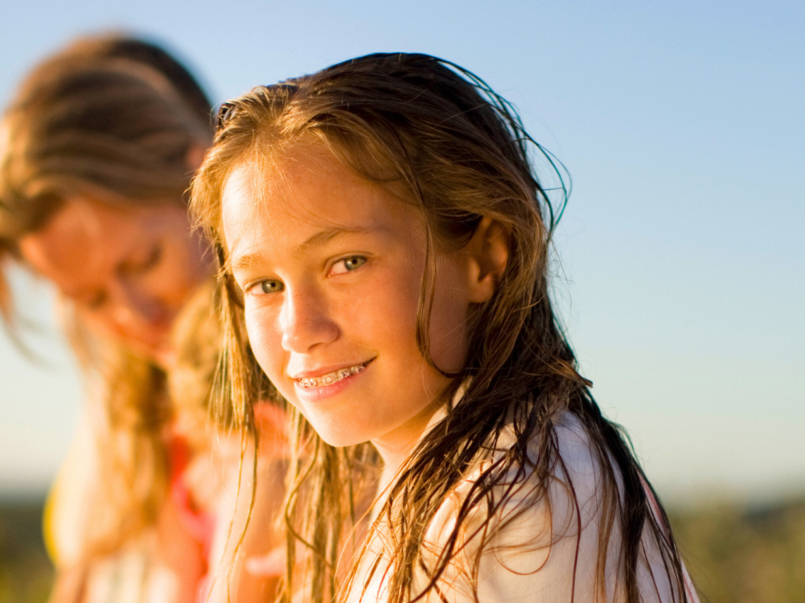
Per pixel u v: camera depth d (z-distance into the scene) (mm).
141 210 2168
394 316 1079
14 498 8414
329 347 1087
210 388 1880
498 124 1270
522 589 916
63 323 2414
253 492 1389
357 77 1147
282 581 1519
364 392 1097
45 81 2221
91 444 2508
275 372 1164
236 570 1548
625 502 1066
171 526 2021
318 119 1091
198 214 1333
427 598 969
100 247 2170
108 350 2303
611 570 971
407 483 1070
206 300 1944
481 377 1132
